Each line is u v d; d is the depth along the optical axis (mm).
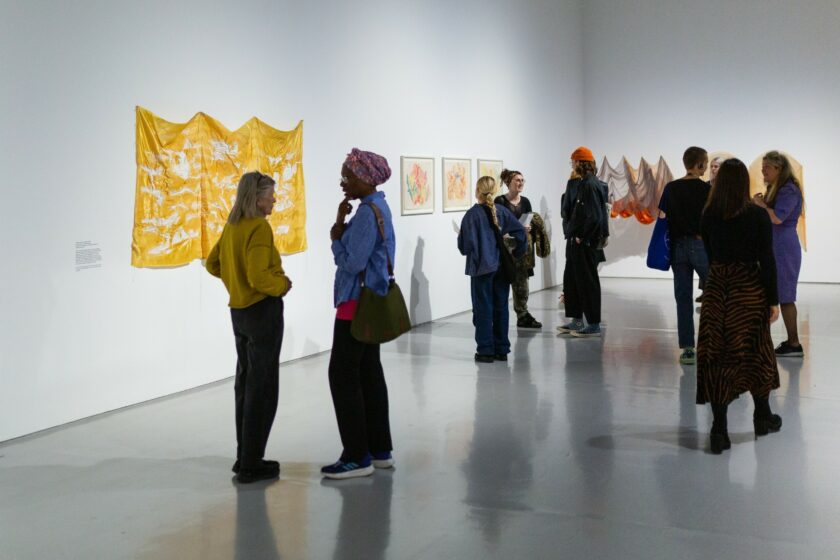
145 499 3836
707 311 4469
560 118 12617
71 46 5148
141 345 5715
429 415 5230
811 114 11906
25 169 4891
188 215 6031
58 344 5125
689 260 6445
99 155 5359
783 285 6730
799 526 3398
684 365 6566
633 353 7098
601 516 3543
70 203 5176
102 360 5422
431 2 9133
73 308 5211
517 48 11164
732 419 5016
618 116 13180
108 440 4809
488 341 6848
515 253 7105
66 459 4457
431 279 9289
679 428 4855
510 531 3400
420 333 8445
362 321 3871
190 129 6020
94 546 3312
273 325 4027
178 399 5816
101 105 5363
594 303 7859
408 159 8734
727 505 3643
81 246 5250
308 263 7312
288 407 5488
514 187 8328
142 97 5664
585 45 13336
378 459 4219
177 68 5941
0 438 4793
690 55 12594
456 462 4309
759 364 4449
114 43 5449
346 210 4027
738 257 4410
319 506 3715
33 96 4922
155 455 4512
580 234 7754
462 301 9992
